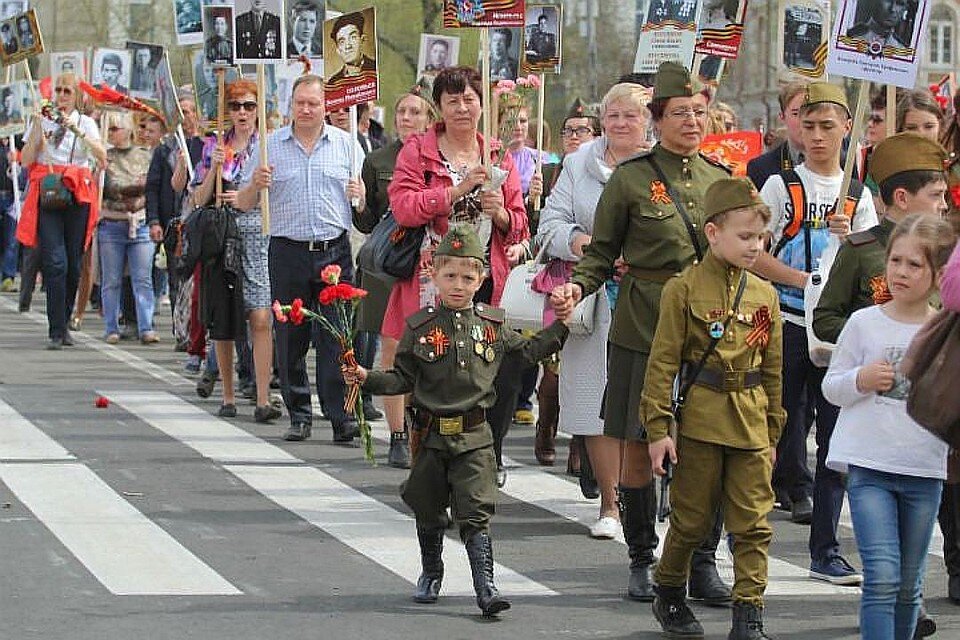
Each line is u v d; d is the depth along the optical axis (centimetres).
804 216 1491
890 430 1091
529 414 2233
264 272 2112
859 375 1091
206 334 2298
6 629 1148
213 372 2305
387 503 1630
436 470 1253
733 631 1156
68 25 8644
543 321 1582
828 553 1384
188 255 2106
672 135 1328
